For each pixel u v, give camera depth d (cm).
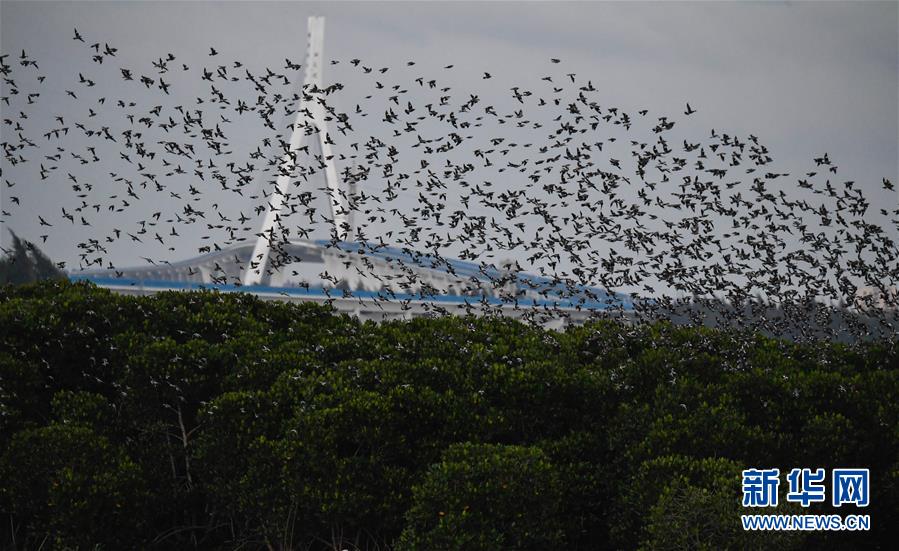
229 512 2831
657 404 2895
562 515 2694
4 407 2898
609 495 2778
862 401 3009
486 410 2914
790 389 3023
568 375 3047
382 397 2797
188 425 3142
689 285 3841
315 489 2614
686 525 2227
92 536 2602
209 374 3133
